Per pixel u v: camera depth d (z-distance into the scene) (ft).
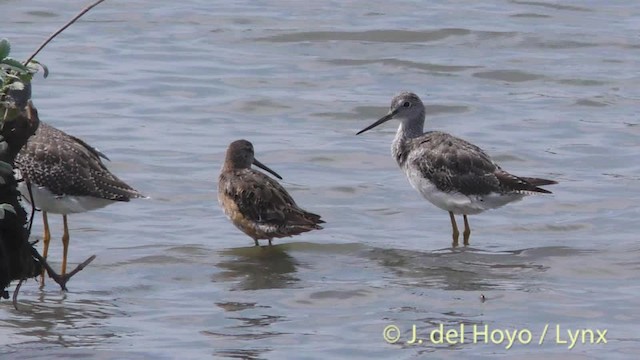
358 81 80.38
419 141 56.59
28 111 35.55
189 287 47.29
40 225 54.85
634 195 59.77
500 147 67.82
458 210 54.90
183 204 58.39
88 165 49.55
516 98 77.15
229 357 39.55
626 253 51.21
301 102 75.51
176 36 88.38
